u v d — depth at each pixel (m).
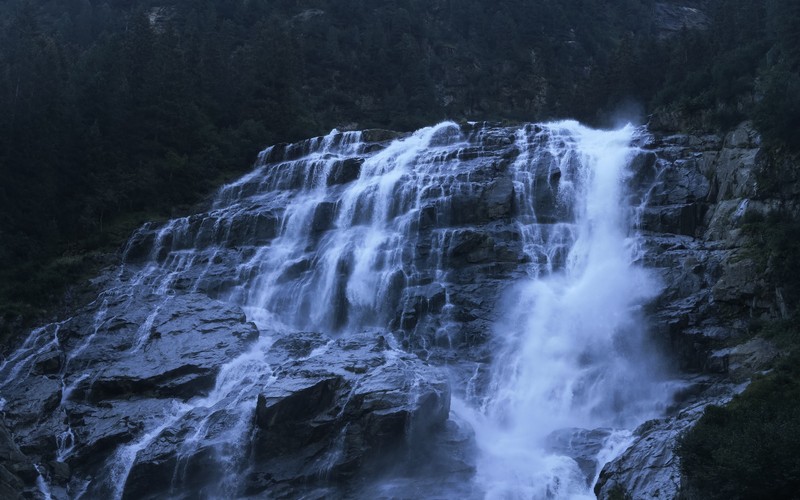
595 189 58.41
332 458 38.69
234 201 68.62
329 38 102.75
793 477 25.88
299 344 47.34
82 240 64.19
